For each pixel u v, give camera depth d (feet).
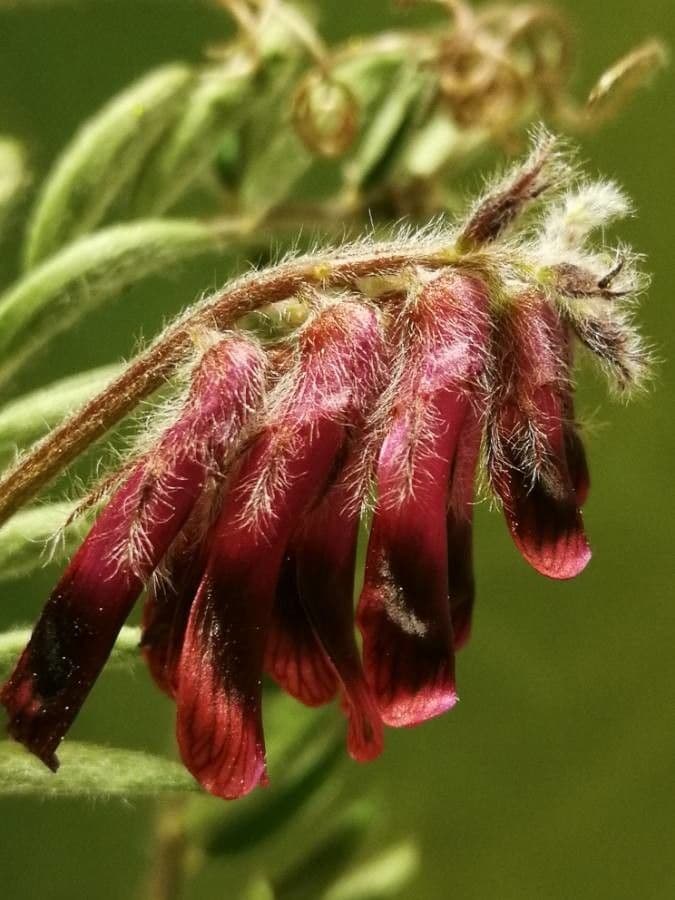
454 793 0.57
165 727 0.46
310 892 0.38
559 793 0.58
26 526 0.29
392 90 0.38
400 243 0.26
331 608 0.26
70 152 0.34
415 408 0.25
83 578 0.25
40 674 0.25
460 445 0.26
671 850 0.58
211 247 0.33
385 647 0.25
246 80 0.35
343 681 0.26
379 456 0.25
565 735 0.57
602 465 0.55
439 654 0.25
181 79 0.35
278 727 0.35
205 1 0.47
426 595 0.25
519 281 0.26
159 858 0.37
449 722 0.56
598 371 0.28
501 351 0.26
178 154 0.35
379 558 0.25
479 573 0.55
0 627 0.45
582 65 0.51
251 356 0.25
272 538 0.25
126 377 0.26
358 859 0.40
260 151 0.36
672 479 0.55
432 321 0.25
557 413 0.26
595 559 0.56
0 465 0.30
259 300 0.26
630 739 0.57
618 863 0.58
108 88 0.51
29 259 0.34
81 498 0.26
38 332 0.32
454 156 0.37
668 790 0.57
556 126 0.41
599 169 0.52
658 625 0.56
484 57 0.36
